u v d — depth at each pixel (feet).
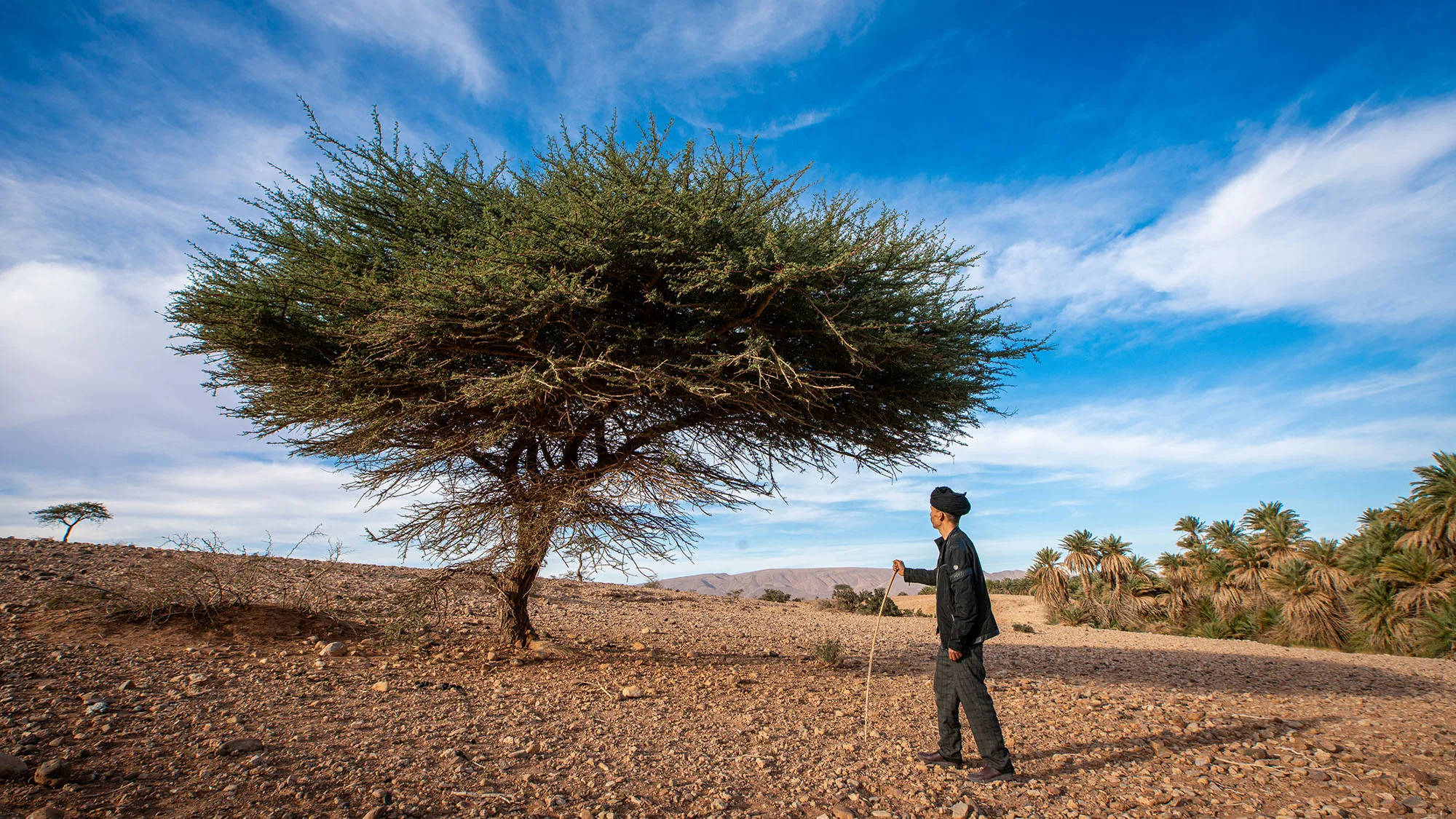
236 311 21.38
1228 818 12.91
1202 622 87.40
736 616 59.16
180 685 17.16
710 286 20.30
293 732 13.96
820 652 31.60
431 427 24.52
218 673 18.83
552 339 22.66
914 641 44.60
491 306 19.65
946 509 15.65
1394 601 60.95
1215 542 93.35
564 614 45.37
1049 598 102.22
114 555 37.70
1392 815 13.12
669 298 22.36
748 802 12.24
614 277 21.52
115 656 19.66
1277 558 83.25
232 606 27.32
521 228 19.77
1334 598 68.74
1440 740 19.06
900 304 22.98
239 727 13.88
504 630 28.91
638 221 19.93
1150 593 97.25
